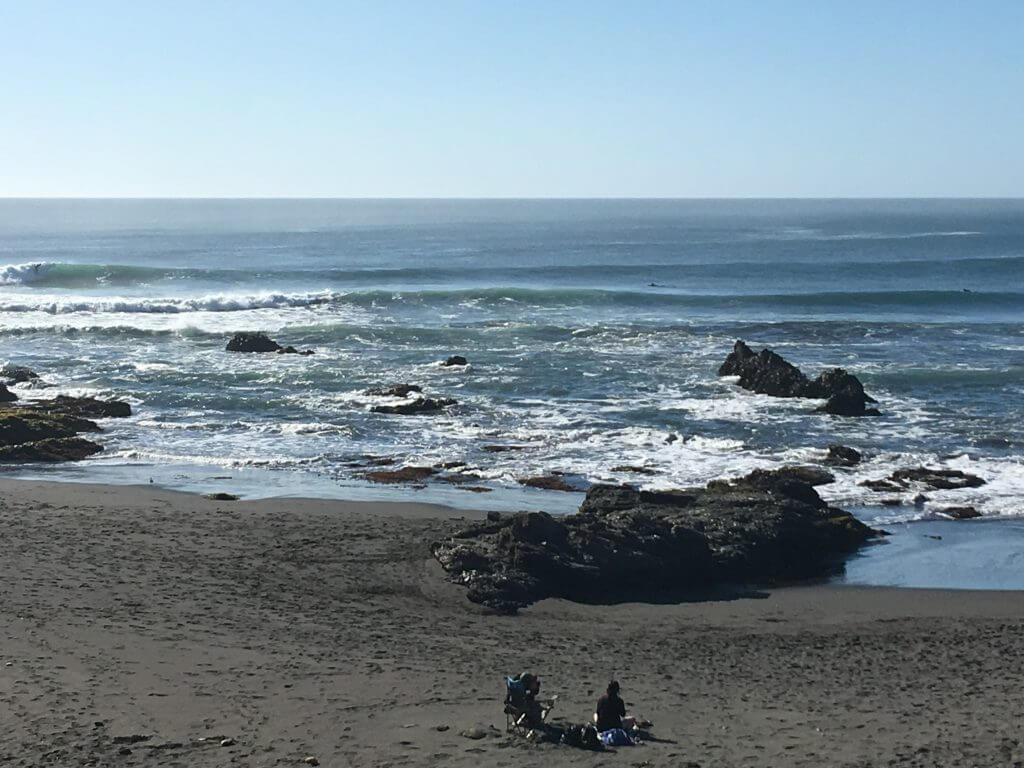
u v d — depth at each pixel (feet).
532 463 94.17
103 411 112.57
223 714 39.06
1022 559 71.51
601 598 63.31
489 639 53.62
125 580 59.52
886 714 41.75
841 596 64.59
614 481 88.53
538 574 63.57
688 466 93.15
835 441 102.63
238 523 73.61
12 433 99.40
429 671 46.34
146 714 38.68
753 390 124.47
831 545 73.26
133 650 46.73
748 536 69.92
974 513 81.10
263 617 54.49
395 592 61.16
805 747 36.86
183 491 83.66
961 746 37.17
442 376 133.28
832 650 53.78
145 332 167.43
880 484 87.92
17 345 156.66
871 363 141.49
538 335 165.37
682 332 167.12
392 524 74.08
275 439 103.45
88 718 37.93
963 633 57.36
